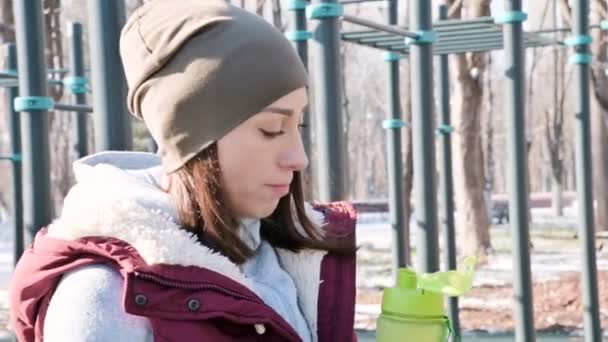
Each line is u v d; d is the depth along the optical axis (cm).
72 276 135
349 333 164
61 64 1560
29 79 346
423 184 530
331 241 165
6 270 1689
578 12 682
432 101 525
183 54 142
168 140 143
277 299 153
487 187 2458
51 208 350
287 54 145
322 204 183
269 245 163
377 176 4547
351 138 4372
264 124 142
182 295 135
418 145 528
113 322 131
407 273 168
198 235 145
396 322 164
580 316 1125
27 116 346
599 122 1781
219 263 139
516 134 579
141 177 158
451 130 802
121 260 133
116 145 275
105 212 135
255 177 143
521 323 582
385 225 2419
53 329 132
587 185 692
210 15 143
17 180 676
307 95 150
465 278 164
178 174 145
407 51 759
